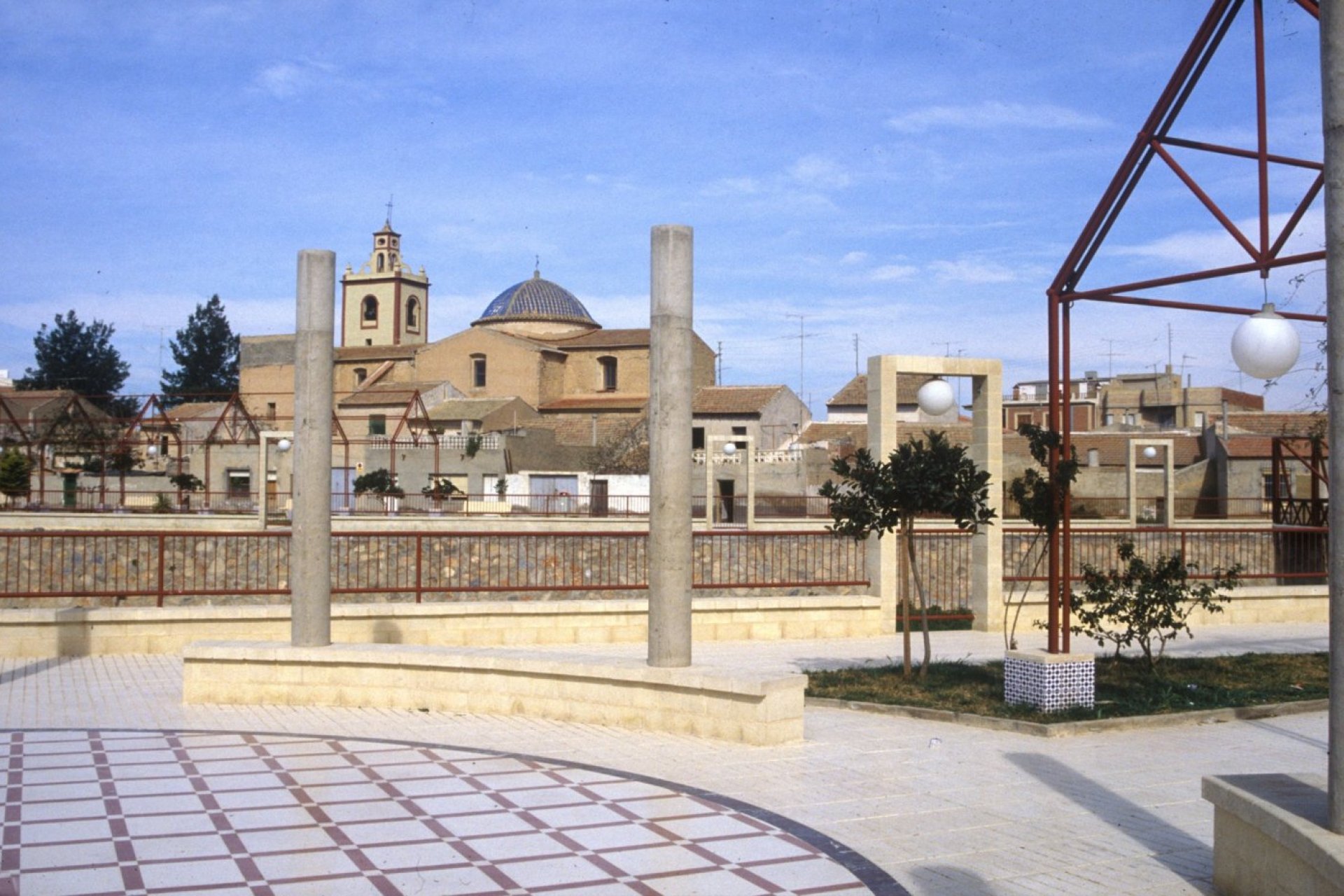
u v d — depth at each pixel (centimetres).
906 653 1384
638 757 1010
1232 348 887
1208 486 4944
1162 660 1502
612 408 7119
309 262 1289
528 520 3800
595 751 1035
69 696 1325
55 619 1606
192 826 798
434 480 5600
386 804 858
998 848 754
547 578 2314
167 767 973
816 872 705
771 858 732
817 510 4900
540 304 8381
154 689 1377
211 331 10162
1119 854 740
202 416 6925
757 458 5606
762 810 842
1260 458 4725
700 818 821
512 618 1736
